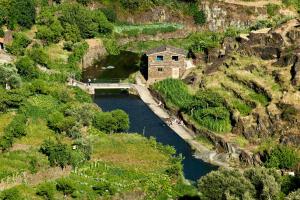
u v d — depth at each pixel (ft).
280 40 463.42
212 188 283.59
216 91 440.04
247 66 449.06
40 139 372.38
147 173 347.56
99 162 354.95
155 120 436.76
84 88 479.00
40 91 430.61
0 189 311.27
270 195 270.67
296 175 334.44
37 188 314.55
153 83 489.26
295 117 388.57
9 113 397.39
